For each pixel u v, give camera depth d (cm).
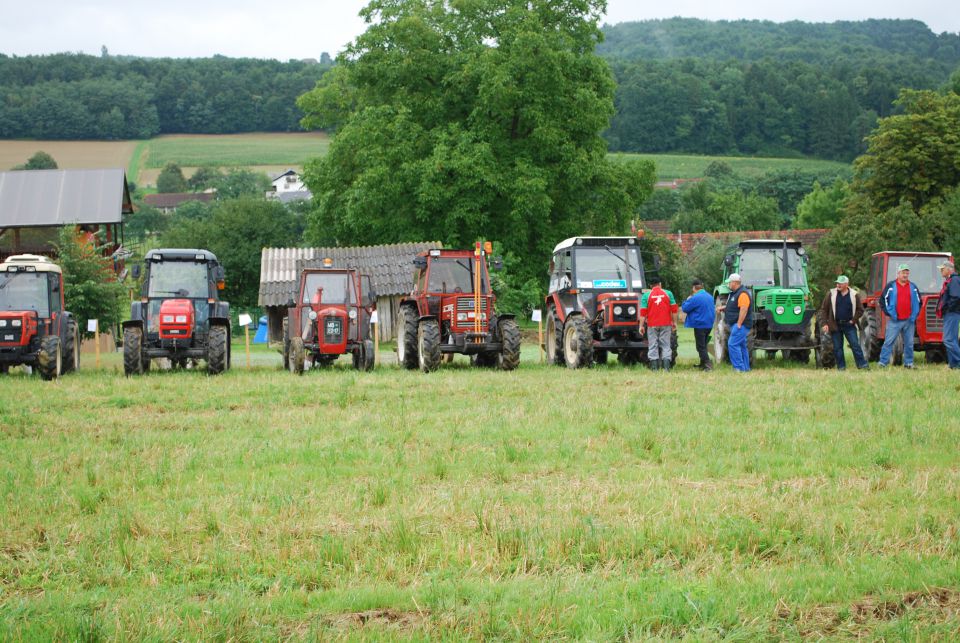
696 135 17412
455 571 757
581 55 5197
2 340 2416
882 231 4869
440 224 4956
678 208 12988
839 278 2297
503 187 4775
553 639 627
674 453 1197
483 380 2084
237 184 15525
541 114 4872
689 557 790
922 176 6244
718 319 2691
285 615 672
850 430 1341
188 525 896
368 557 789
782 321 2423
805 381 1959
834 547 800
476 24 5162
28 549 842
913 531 846
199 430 1454
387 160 4894
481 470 1115
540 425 1423
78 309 3744
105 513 944
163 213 14612
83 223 5375
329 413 1602
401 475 1088
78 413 1664
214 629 639
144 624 648
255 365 2991
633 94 17362
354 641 620
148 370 2609
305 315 2548
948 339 2277
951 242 4825
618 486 1014
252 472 1123
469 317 2459
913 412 1484
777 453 1193
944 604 680
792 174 14175
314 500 975
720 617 652
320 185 5659
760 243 2605
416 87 5231
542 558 781
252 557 802
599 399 1708
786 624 651
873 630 636
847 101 17338
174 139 18650
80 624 631
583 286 2506
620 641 626
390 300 4703
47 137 17400
